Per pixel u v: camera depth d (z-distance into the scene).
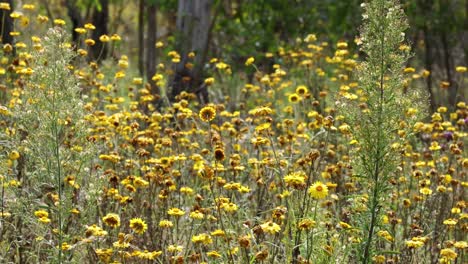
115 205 7.41
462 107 11.23
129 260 6.61
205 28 14.39
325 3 16.62
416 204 7.80
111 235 6.98
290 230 6.54
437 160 8.94
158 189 8.18
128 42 20.09
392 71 6.01
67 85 6.17
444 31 18.22
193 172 8.78
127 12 22.56
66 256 6.13
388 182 6.39
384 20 5.97
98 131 8.80
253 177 8.08
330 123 7.41
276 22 16.83
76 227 6.80
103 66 12.29
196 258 6.07
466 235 7.59
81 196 7.06
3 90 9.57
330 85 13.02
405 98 6.02
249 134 8.99
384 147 5.93
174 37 14.96
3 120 8.48
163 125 10.99
